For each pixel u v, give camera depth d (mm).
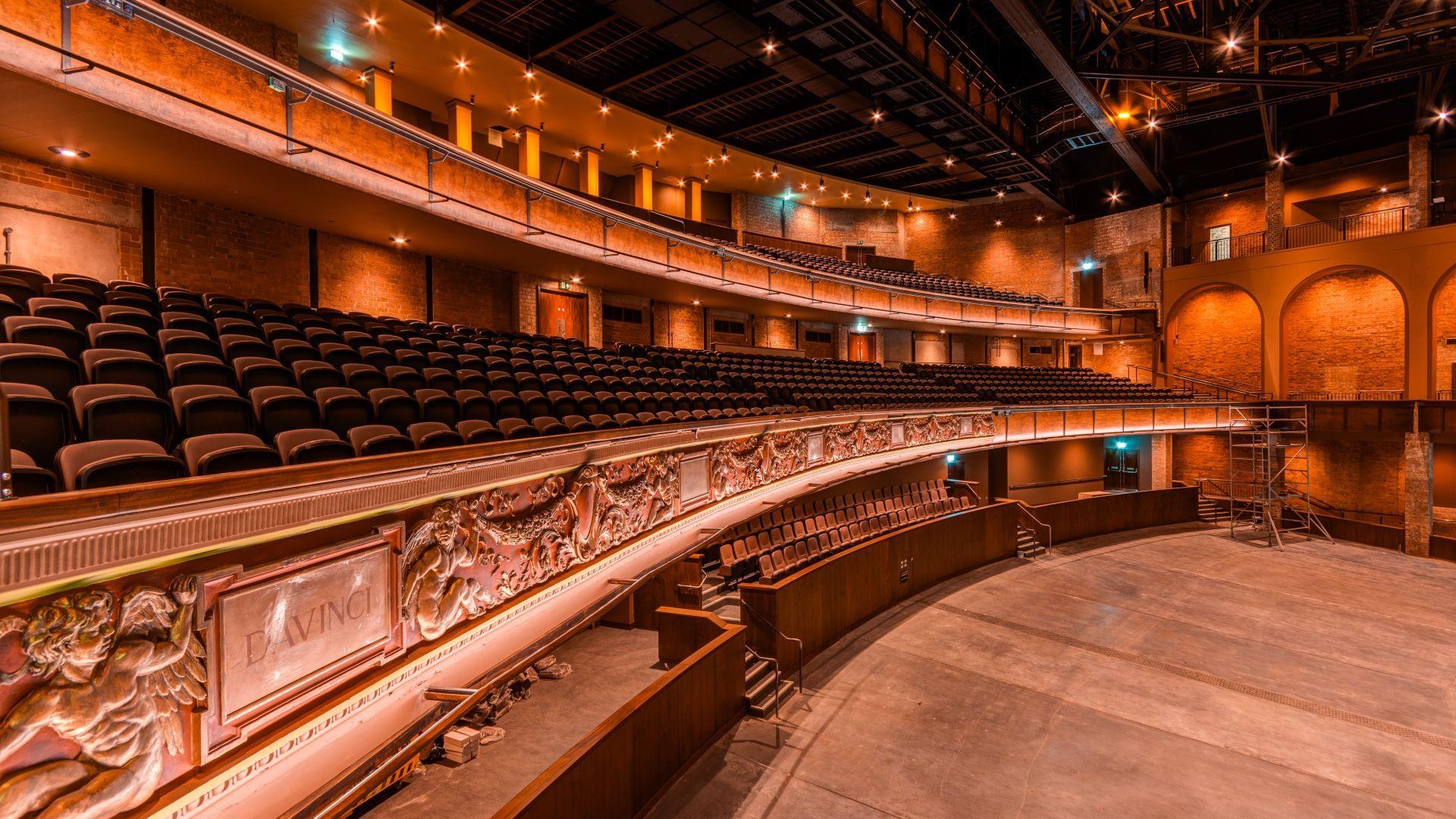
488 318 11273
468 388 5766
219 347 4340
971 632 10039
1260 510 18641
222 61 5566
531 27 11859
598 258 10695
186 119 5289
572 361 9070
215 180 6531
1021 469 18641
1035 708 7762
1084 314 22484
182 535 1857
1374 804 6180
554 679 7855
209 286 7371
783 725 7246
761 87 14812
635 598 9500
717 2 11203
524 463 3738
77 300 4559
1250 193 20938
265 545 2184
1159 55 17344
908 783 6242
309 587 2342
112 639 1720
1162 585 12680
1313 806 6117
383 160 7145
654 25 11789
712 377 11703
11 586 1453
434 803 5680
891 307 18688
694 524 6500
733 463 7527
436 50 11953
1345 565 14359
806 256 20312
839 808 5836
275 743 2211
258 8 10438
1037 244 24469
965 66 16203
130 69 4898
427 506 3006
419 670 2918
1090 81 14914
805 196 22734
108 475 2172
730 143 17453
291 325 5562
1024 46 17594
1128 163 19875
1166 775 6512
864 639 9648
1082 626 10406
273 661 2191
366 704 2615
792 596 8516
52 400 2506
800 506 12273
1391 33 12828
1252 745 7137
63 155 5848
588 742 4887
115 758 1719
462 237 8977
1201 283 20953
